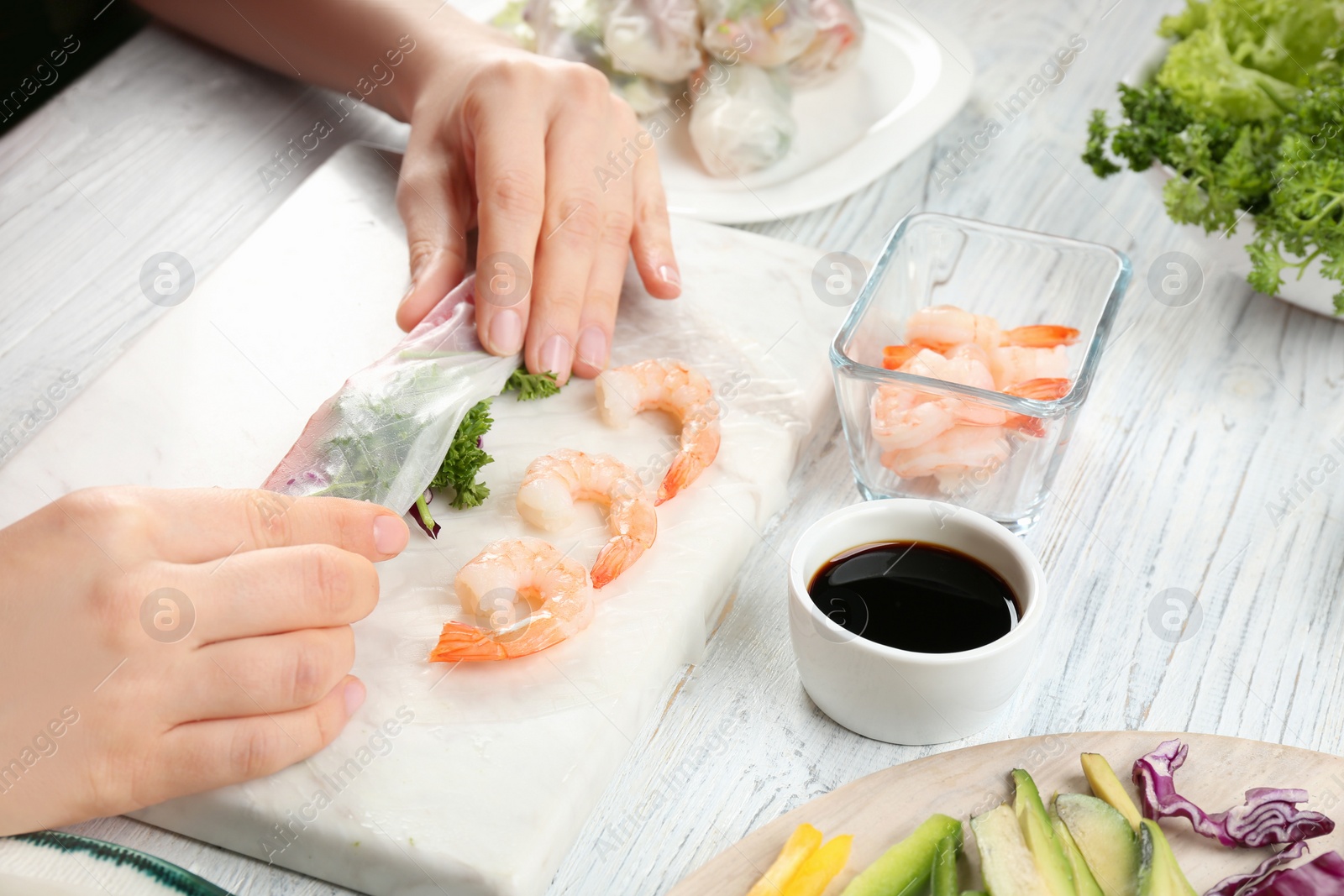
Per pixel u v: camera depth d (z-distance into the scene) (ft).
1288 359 3.04
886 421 2.71
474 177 3.12
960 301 3.03
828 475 2.90
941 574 2.60
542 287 2.91
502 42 3.36
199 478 2.80
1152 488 2.85
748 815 2.51
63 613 2.43
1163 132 3.08
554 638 2.57
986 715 2.54
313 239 3.17
